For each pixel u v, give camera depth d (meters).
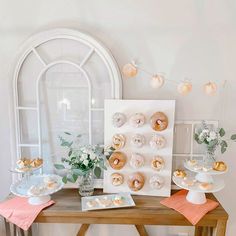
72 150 1.84
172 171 2.00
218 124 1.93
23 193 1.72
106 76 1.91
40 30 1.87
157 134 1.86
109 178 1.90
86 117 1.98
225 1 1.80
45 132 2.01
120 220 1.68
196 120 1.94
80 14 1.85
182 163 1.99
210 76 1.88
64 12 1.85
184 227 2.12
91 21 1.86
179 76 1.89
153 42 1.86
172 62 1.88
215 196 2.02
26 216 1.64
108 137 1.89
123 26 1.85
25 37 1.89
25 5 1.85
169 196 1.85
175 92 1.91
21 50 1.87
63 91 1.95
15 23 1.87
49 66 1.91
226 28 1.83
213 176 1.90
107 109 1.88
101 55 1.86
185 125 1.95
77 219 1.68
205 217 1.63
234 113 1.92
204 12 1.82
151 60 1.88
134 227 2.15
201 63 1.87
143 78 1.90
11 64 1.89
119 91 1.89
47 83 1.95
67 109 1.97
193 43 1.85
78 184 1.96
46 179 1.82
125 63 1.89
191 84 1.88
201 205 1.71
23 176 1.99
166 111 1.85
